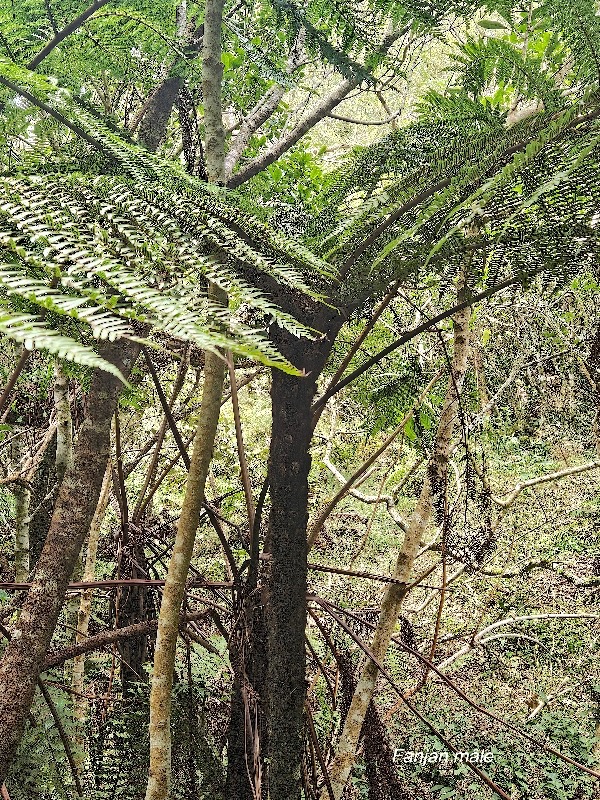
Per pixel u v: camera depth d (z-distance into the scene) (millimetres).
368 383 2398
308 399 1654
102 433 1388
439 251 1331
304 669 1684
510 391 5777
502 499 3830
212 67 1268
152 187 1017
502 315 3840
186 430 3863
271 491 1689
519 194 1193
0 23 1436
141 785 2186
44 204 757
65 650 1805
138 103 1992
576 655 4387
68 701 2346
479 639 3838
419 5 1591
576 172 1141
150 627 1884
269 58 1709
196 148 1493
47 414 2861
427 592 4082
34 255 622
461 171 1172
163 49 1601
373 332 2379
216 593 2236
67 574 1365
